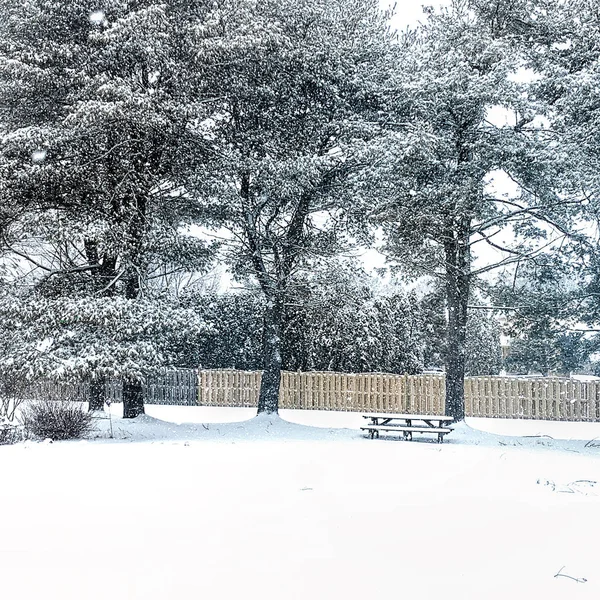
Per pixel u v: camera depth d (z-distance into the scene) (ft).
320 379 80.64
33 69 51.19
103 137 52.24
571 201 56.29
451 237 60.80
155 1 54.90
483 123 59.88
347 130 59.52
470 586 15.60
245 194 64.28
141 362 50.03
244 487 28.12
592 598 14.89
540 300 59.98
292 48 57.11
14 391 51.85
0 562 17.30
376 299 85.30
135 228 56.18
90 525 21.21
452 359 62.34
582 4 56.18
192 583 15.61
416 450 45.24
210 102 58.23
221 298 90.17
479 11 60.44
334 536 19.85
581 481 31.32
